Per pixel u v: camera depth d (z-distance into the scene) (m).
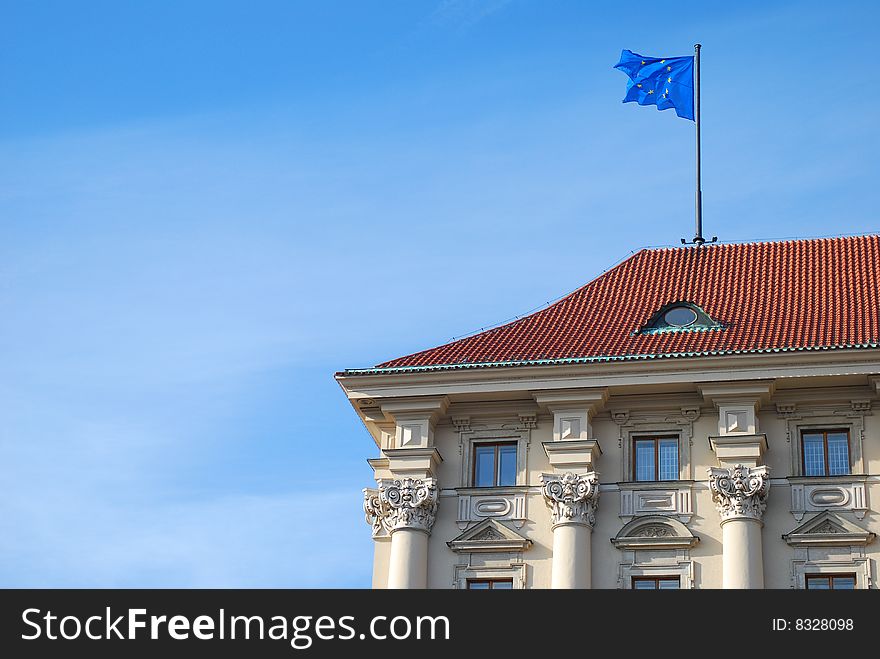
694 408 99.56
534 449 100.69
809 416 98.44
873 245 111.06
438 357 103.44
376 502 100.69
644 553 96.75
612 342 103.00
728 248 113.25
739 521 95.50
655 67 123.88
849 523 95.12
